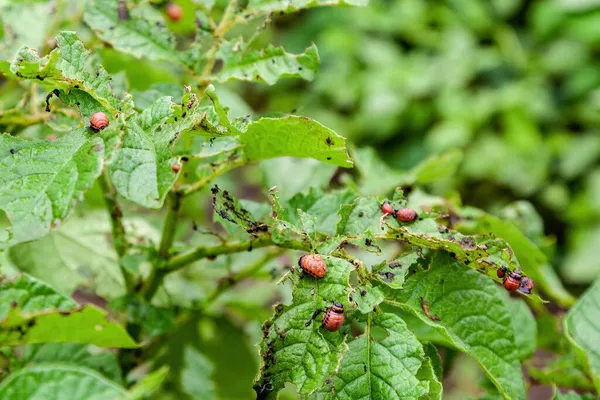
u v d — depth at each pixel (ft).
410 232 2.01
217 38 2.12
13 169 1.87
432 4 7.22
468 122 6.32
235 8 2.12
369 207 2.04
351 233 2.02
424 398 1.96
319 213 2.12
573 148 6.15
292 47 7.51
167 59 2.11
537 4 6.89
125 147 1.89
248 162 2.06
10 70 1.96
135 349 2.21
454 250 2.00
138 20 2.12
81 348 2.04
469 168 6.10
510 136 6.16
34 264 2.23
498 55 6.72
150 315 2.13
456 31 6.91
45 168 1.88
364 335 1.97
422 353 1.94
